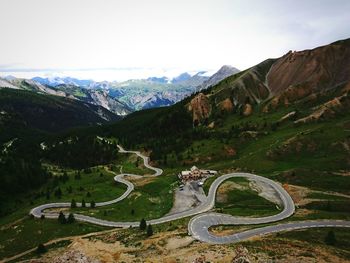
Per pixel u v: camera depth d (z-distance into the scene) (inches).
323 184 6565.0
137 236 4675.2
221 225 4827.8
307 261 3053.6
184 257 3412.9
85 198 7313.0
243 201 6082.7
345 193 6186.0
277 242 3713.1
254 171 7716.5
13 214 7076.8
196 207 5944.9
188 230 4630.9
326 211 5324.8
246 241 3855.8
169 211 5900.6
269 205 5762.8
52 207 6865.2
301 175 6983.3
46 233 5487.2
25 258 4534.9
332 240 3727.9
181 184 7244.1
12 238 5467.5
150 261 3484.3
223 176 7416.3
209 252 3462.1
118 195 7411.4
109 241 4576.8
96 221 5861.2
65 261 3622.0
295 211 5378.9
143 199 6840.6
